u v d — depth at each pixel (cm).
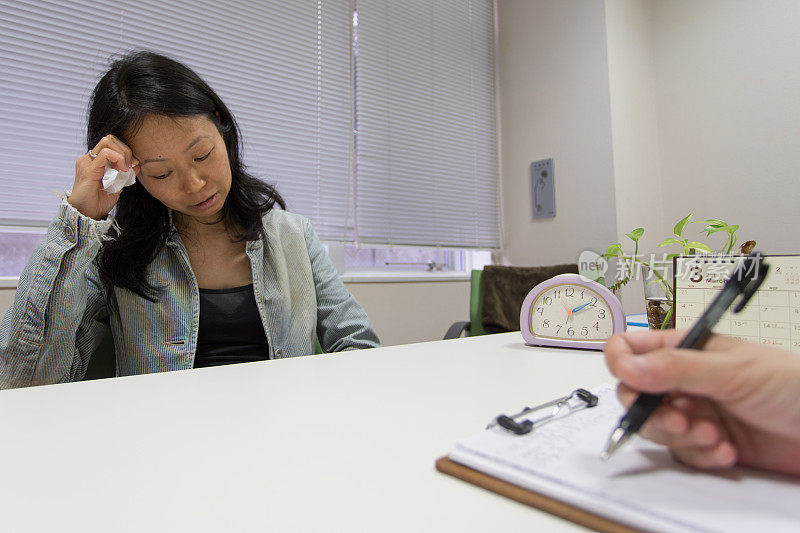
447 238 266
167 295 105
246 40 201
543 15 265
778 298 63
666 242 97
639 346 25
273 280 116
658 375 21
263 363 72
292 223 129
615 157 230
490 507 25
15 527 24
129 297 104
